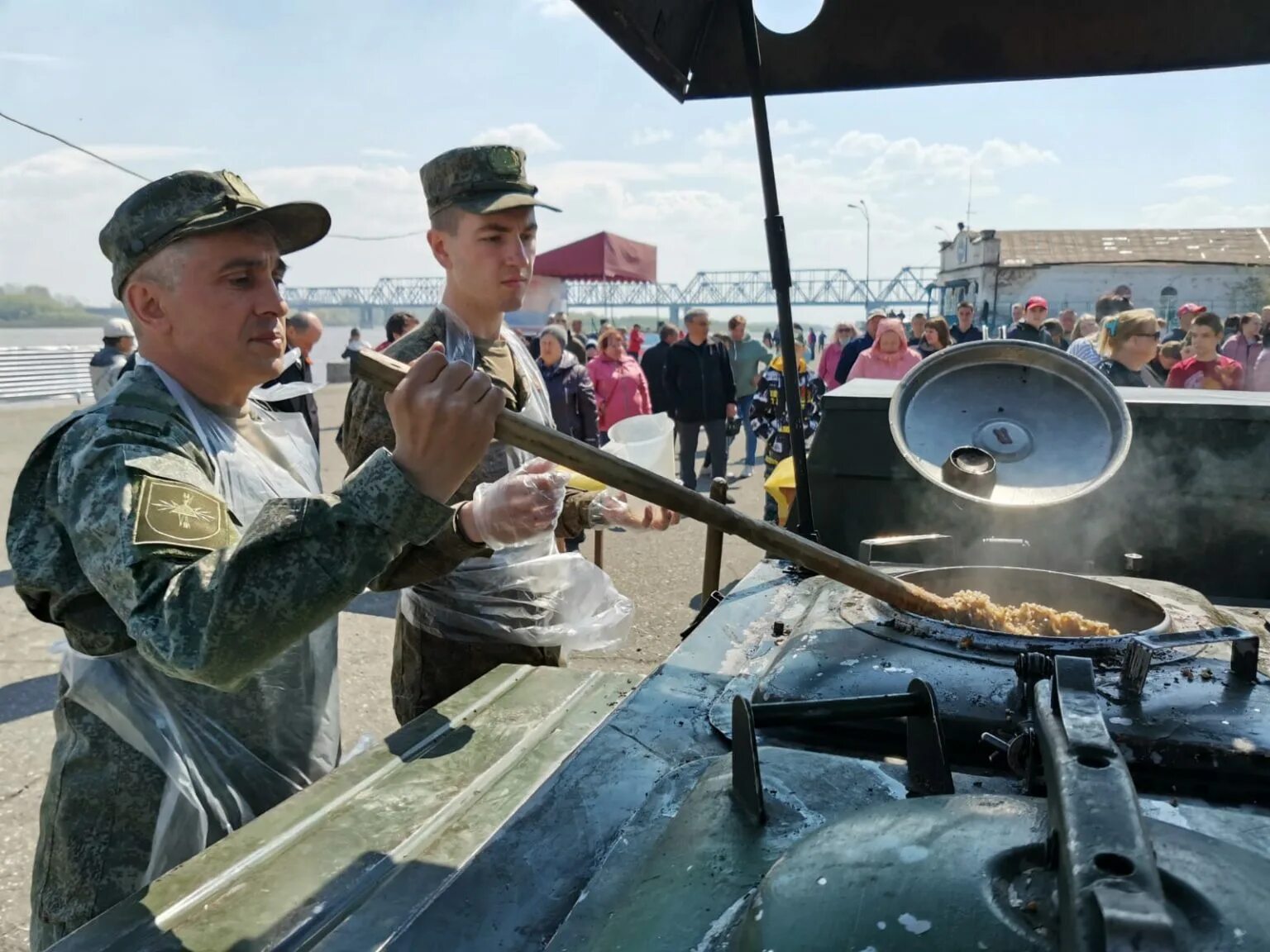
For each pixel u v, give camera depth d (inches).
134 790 50.2
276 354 53.5
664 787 42.9
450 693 86.5
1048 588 67.2
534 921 36.8
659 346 306.8
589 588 86.4
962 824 28.4
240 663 37.6
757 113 80.4
